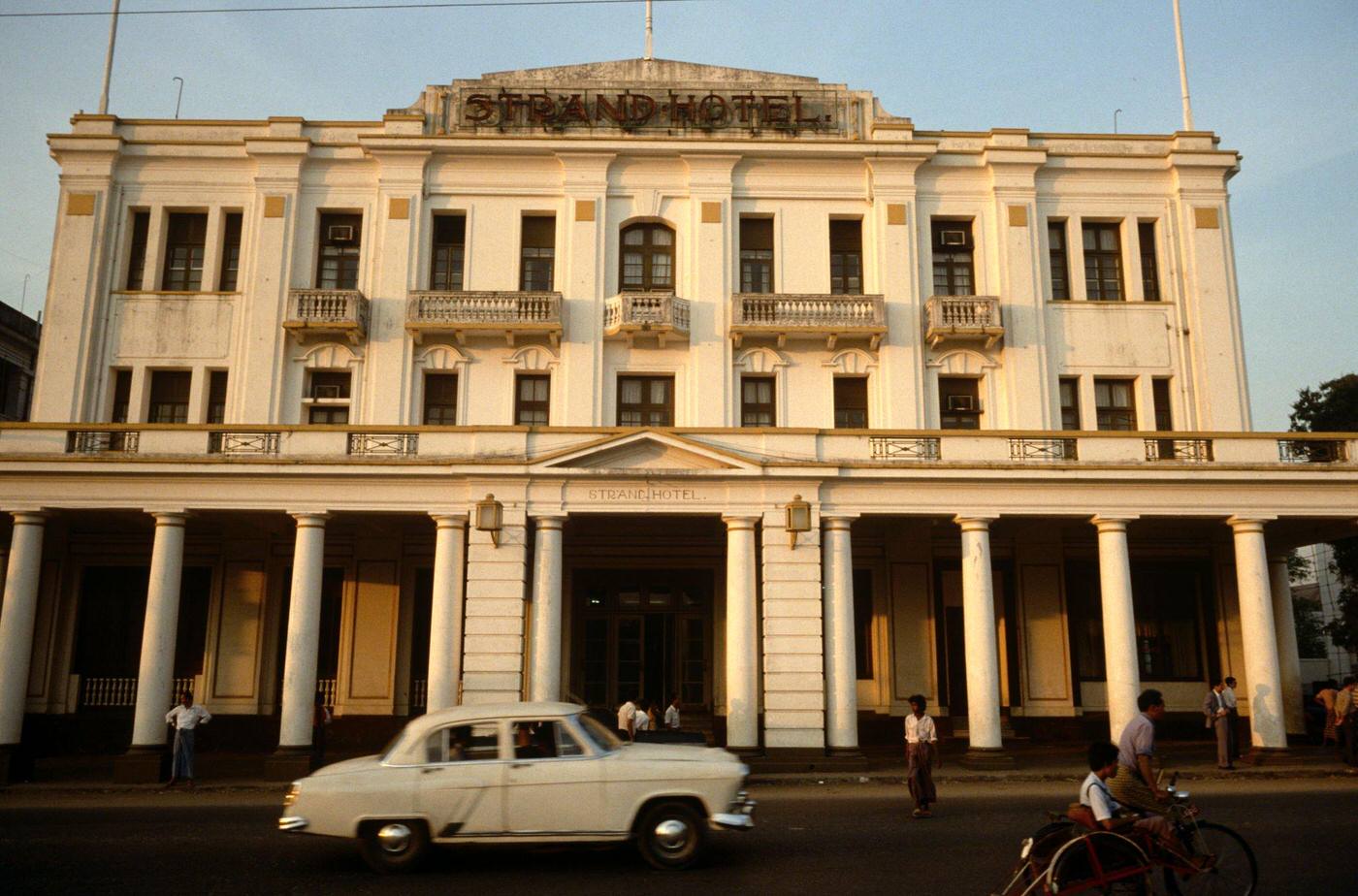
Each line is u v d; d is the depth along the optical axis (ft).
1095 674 82.84
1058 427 81.61
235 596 80.07
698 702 81.51
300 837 41.32
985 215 85.10
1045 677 81.51
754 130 85.76
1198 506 68.69
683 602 82.99
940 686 80.53
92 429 68.44
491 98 85.25
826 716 66.03
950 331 80.07
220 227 83.05
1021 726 80.59
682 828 33.76
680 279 82.89
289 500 66.90
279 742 70.38
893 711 79.82
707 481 67.87
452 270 83.66
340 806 33.45
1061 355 82.84
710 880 32.24
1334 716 66.59
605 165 84.02
